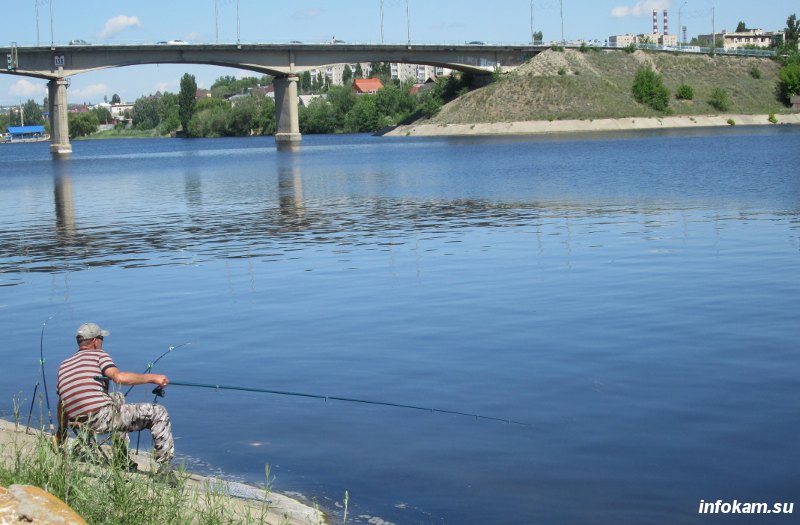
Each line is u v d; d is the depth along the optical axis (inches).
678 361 482.9
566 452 354.9
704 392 426.6
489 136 5590.6
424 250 948.0
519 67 6742.1
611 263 817.5
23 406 439.8
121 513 258.5
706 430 374.9
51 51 4960.6
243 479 335.6
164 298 730.2
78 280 838.5
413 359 507.8
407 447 366.9
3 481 269.4
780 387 430.0
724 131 4911.4
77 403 320.8
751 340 521.0
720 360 481.4
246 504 301.4
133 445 379.6
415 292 713.6
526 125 5994.1
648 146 3417.8
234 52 5408.5
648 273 757.9
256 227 1243.2
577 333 554.6
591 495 313.0
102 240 1154.0
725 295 652.1
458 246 969.5
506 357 504.1
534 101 6254.9
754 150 2807.6
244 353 537.0
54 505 227.6
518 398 428.5
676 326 562.9
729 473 329.4
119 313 675.4
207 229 1241.4
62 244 1123.9
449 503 309.0
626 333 550.0
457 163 2783.0
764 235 960.9
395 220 1259.2
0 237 1224.8
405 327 590.6
